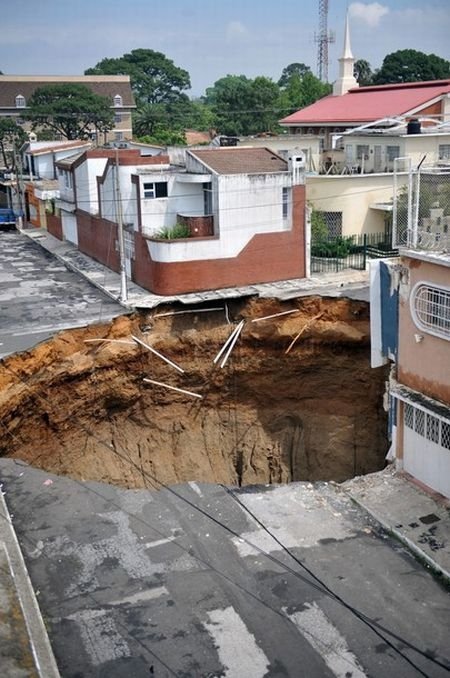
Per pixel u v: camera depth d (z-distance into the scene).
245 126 69.75
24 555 12.81
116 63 106.62
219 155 29.66
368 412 24.80
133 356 24.50
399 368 16.83
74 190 38.03
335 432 25.34
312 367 25.55
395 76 80.50
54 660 10.32
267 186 28.27
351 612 11.57
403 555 13.18
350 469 24.95
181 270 27.38
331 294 25.80
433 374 15.68
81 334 24.08
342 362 25.11
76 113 74.25
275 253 29.17
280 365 25.83
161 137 68.81
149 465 24.89
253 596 11.89
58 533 13.46
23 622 10.88
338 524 14.19
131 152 34.22
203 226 27.88
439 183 15.43
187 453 25.59
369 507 14.91
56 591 11.93
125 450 24.69
